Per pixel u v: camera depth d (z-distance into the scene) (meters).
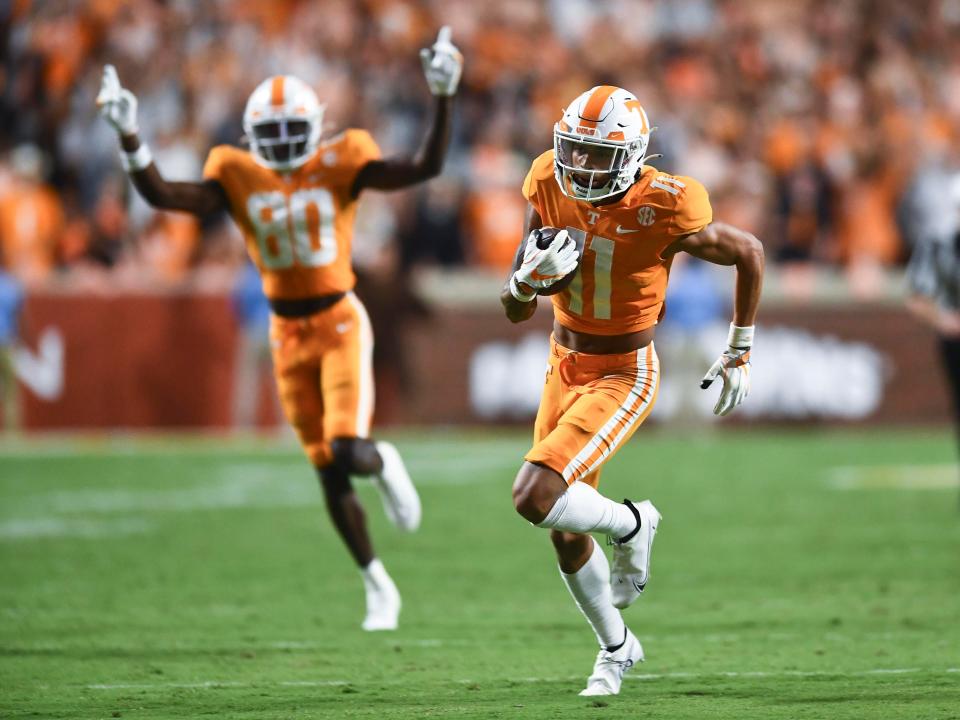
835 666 17.34
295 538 29.28
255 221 20.77
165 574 25.28
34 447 42.53
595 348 15.99
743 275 15.53
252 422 45.34
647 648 18.86
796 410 48.69
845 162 56.25
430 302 46.19
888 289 49.44
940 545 28.03
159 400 44.84
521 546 28.45
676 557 26.89
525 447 43.81
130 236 47.78
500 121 53.16
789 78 59.41
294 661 18.05
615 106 14.96
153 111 50.84
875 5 62.88
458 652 18.69
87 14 52.28
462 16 56.59
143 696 15.82
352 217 21.17
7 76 51.69
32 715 14.84
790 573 25.11
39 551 27.53
